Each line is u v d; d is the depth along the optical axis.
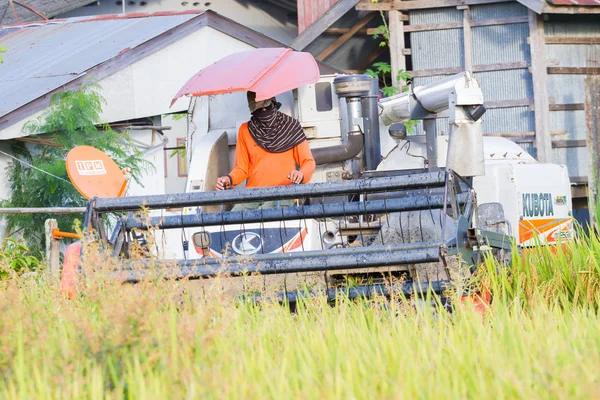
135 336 8.34
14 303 9.69
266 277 13.56
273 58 16.42
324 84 18.55
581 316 10.61
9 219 26.36
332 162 18.05
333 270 12.61
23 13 43.34
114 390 7.63
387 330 10.01
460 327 9.81
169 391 7.37
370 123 18.47
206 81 16.16
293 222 14.88
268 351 8.93
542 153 31.67
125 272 11.58
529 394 7.00
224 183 15.73
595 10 30.89
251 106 16.11
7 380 8.09
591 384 6.82
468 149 14.33
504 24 32.31
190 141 18.77
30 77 29.59
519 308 11.41
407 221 14.54
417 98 16.48
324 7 35.81
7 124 26.52
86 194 15.38
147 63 29.53
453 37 32.97
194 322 8.64
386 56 35.66
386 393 7.26
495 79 32.47
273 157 15.91
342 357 8.30
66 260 12.79
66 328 9.52
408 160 18.66
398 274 13.81
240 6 47.19
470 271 12.40
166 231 15.27
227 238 15.02
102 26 35.09
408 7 33.06
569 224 20.33
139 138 29.72
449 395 7.04
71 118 26.58
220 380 7.35
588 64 32.03
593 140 27.00
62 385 7.56
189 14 32.50
